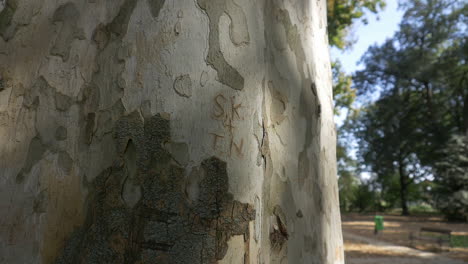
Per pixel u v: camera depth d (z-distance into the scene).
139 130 1.35
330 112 2.65
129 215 1.30
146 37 1.41
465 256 10.79
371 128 33.19
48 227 1.38
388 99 32.03
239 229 1.34
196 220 1.29
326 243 2.27
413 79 31.38
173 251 1.26
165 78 1.37
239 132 1.42
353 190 42.56
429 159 29.97
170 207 1.29
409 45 31.16
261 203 1.48
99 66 1.46
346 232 17.77
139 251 1.26
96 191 1.35
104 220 1.31
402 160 34.91
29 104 1.48
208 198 1.32
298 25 2.16
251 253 1.37
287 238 1.76
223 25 1.46
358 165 38.91
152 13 1.42
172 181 1.31
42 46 1.52
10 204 1.42
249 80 1.48
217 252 1.29
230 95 1.42
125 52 1.42
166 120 1.34
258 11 1.60
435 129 29.33
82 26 1.51
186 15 1.42
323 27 2.65
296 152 1.97
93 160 1.39
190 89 1.37
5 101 1.49
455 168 24.58
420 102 32.28
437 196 25.58
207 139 1.36
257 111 1.49
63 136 1.44
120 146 1.35
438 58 29.77
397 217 31.81
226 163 1.37
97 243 1.30
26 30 1.54
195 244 1.28
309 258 2.00
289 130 1.92
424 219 28.77
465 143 25.25
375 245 12.99
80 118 1.44
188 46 1.40
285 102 1.91
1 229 1.40
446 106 30.78
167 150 1.33
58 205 1.39
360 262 9.80
